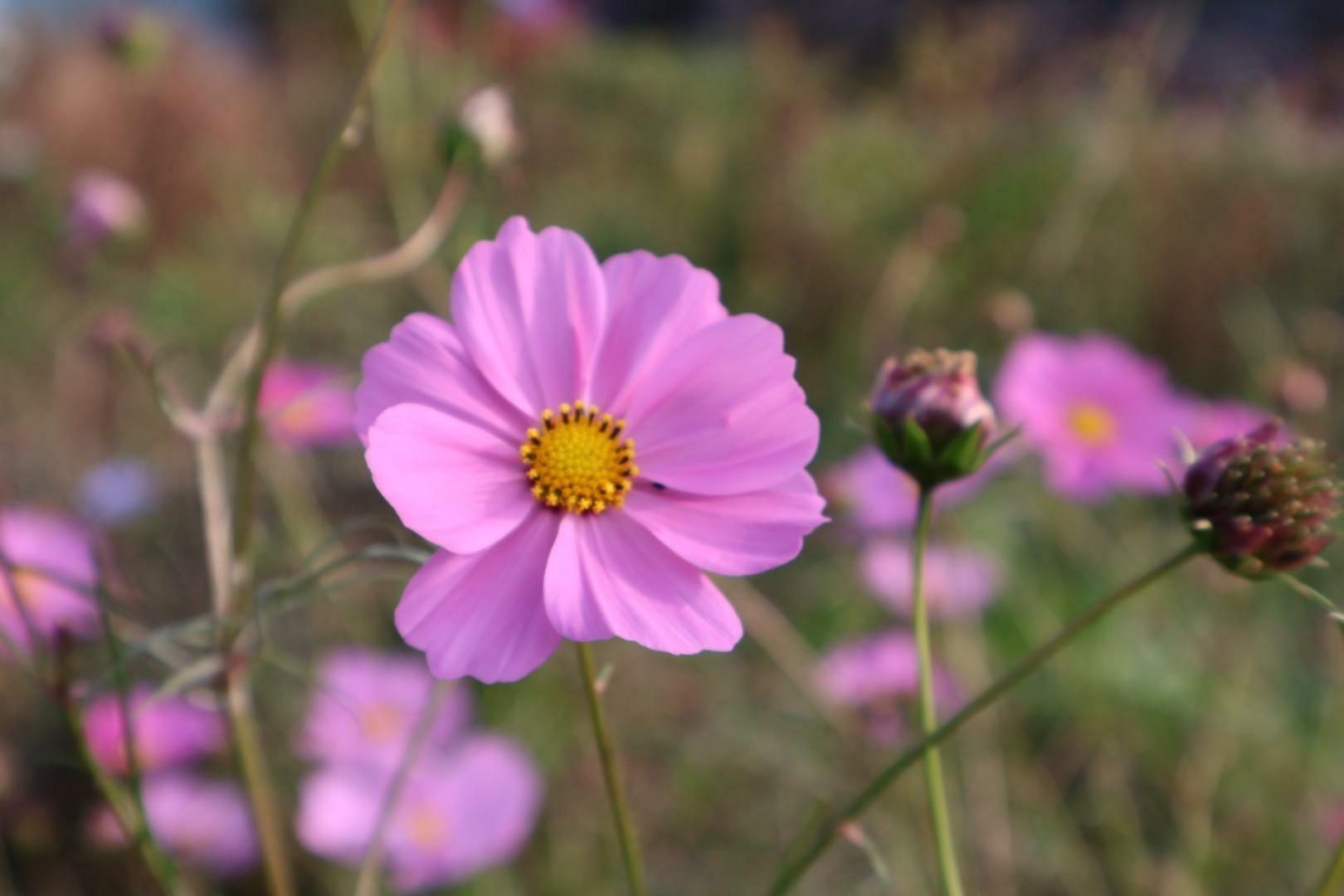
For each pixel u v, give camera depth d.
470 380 0.39
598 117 1.99
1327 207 1.43
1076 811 0.73
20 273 1.09
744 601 0.68
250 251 1.38
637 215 1.49
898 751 0.68
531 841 0.68
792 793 0.73
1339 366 0.99
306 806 0.59
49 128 1.47
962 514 0.87
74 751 0.64
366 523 0.41
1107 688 0.77
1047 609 0.82
